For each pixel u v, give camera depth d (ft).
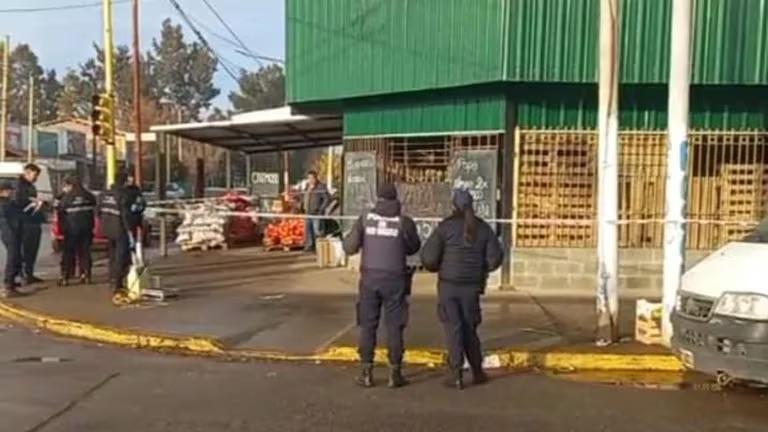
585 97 46.88
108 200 44.96
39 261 68.03
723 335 25.05
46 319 39.81
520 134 46.88
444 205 49.90
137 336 35.91
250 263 63.00
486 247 28.73
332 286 49.96
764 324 24.38
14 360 32.76
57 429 23.71
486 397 27.40
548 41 44.98
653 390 28.45
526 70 44.88
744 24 44.93
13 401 26.58
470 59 46.16
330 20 53.88
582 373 31.09
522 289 46.91
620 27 44.52
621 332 35.94
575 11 44.93
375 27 51.21
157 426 24.07
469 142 48.47
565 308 41.91
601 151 33.58
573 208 47.21
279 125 71.82
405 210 51.21
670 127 32.35
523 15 44.73
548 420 24.84
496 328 36.86
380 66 51.11
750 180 47.11
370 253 28.60
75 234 50.98
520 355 31.94
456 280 28.45
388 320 28.73
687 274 27.63
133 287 44.65
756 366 24.48
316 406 26.25
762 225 29.09
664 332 33.14
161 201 89.20
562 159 47.14
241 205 86.07
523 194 47.11
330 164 103.45
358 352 31.14
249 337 35.91
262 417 25.02
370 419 24.86
